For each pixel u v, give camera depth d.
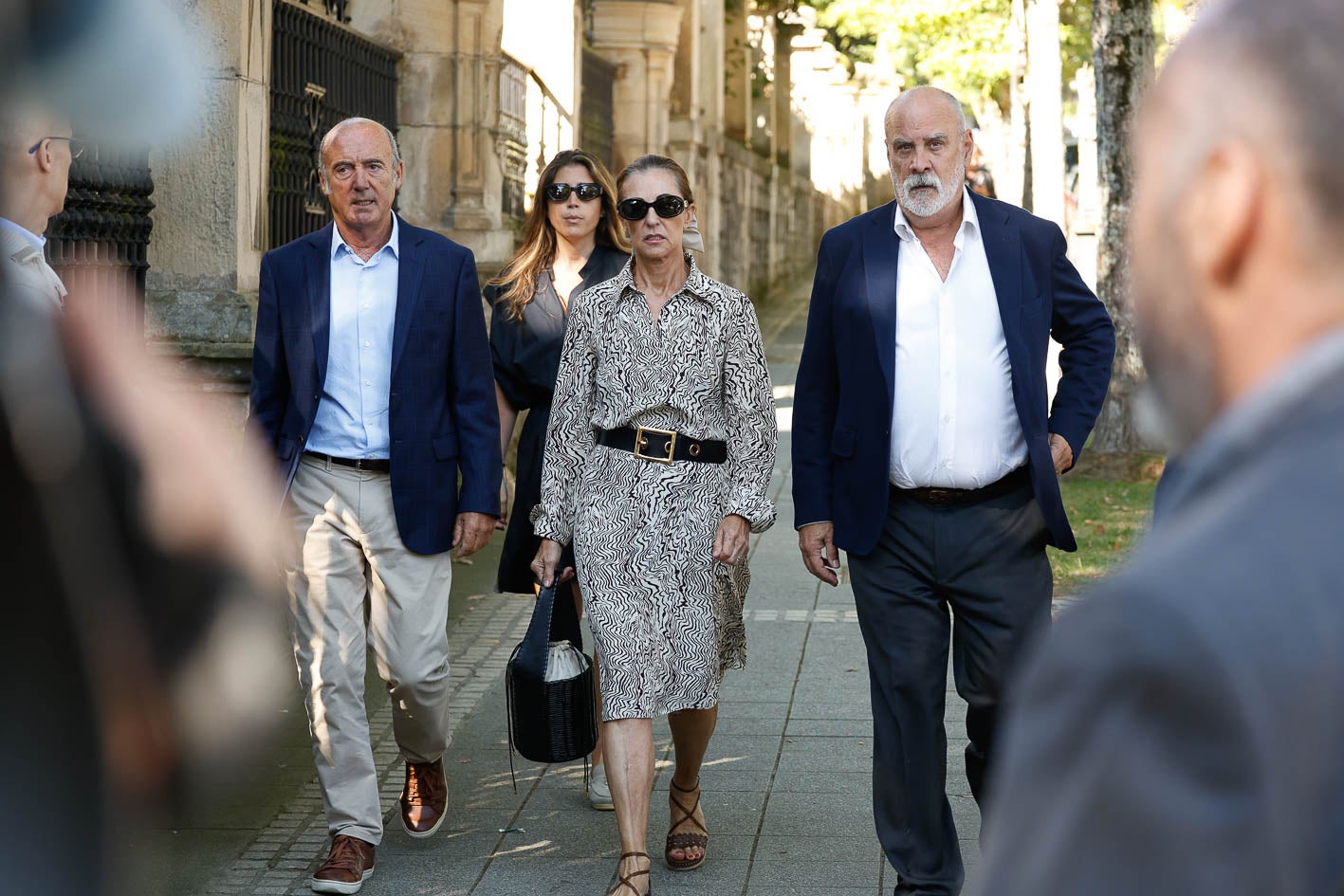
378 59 10.12
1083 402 3.99
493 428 4.53
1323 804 0.64
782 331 24.62
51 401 0.75
